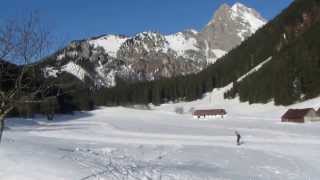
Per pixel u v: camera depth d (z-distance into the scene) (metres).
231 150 57.03
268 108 189.75
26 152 30.95
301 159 47.81
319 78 181.38
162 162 39.69
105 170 26.88
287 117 138.38
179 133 100.94
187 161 43.47
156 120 169.00
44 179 23.56
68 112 180.00
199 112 182.88
